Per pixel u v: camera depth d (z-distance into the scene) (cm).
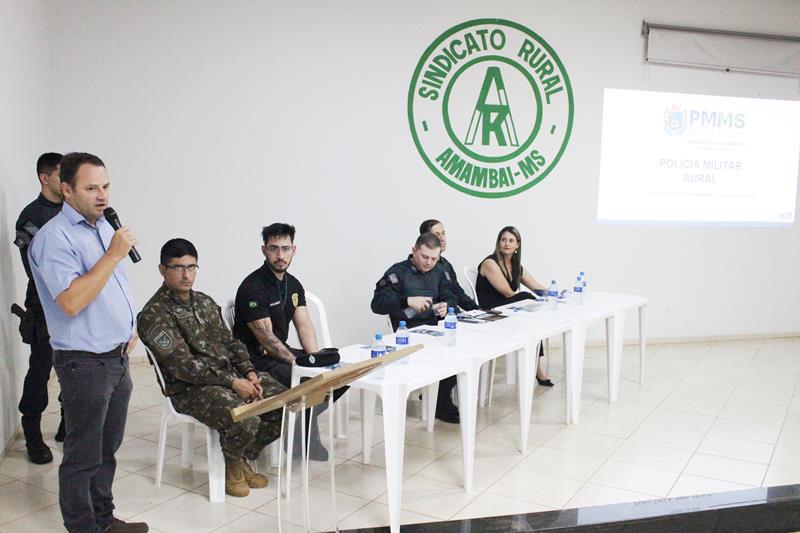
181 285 304
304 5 531
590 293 520
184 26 509
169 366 298
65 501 242
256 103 529
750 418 429
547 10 582
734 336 654
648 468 348
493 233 591
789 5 624
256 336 348
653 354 595
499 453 366
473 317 420
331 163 548
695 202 630
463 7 566
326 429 391
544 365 552
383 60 552
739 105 630
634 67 604
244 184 532
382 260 568
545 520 289
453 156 575
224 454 300
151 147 511
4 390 338
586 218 609
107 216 245
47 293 235
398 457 275
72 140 496
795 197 651
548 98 590
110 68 498
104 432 254
